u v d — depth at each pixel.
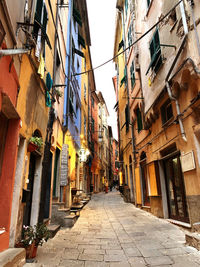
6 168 3.62
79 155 13.09
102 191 30.98
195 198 5.31
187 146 5.84
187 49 5.54
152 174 8.50
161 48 7.66
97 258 3.90
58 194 8.28
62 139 9.47
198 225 4.75
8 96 3.29
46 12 6.51
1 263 2.62
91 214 9.35
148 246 4.55
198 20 4.93
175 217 7.05
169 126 7.19
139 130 11.85
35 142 4.92
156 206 8.26
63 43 10.07
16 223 3.80
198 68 4.93
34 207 5.50
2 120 3.72
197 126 5.23
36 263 3.38
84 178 16.58
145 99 9.78
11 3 3.48
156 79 8.15
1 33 2.92
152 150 9.13
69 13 12.00
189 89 5.68
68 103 10.23
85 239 5.23
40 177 5.80
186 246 4.41
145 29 9.90
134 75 12.89
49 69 7.09
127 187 14.57
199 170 5.16
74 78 13.12
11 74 3.59
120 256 3.99
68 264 3.60
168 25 7.05
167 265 3.51
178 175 6.88
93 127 25.00
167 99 7.50
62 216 6.73
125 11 16.19
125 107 16.22
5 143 3.76
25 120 4.55
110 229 6.34
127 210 10.55
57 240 5.14
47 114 6.73
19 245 3.72
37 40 5.23
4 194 3.49
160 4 7.83
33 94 5.19
